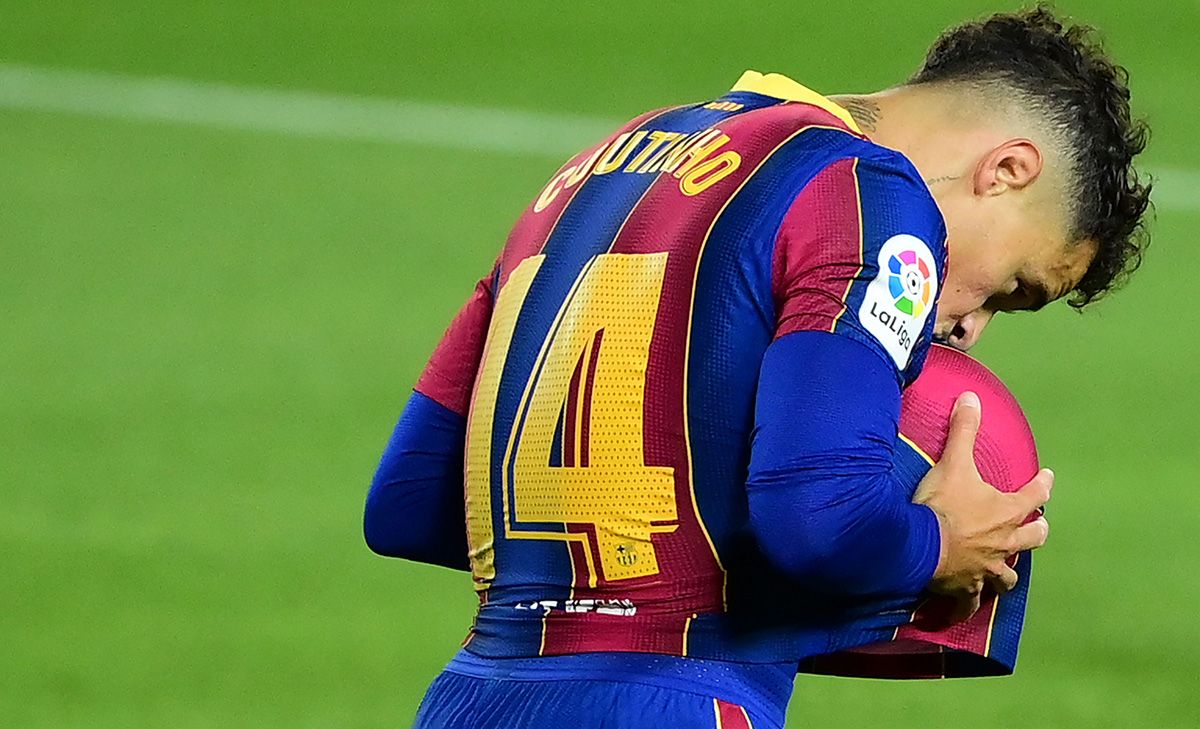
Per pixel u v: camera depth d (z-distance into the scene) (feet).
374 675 67.41
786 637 27.61
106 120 145.89
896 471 28.43
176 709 64.75
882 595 27.63
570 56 169.58
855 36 178.70
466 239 122.52
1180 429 94.94
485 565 28.96
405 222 125.59
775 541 25.66
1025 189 29.58
